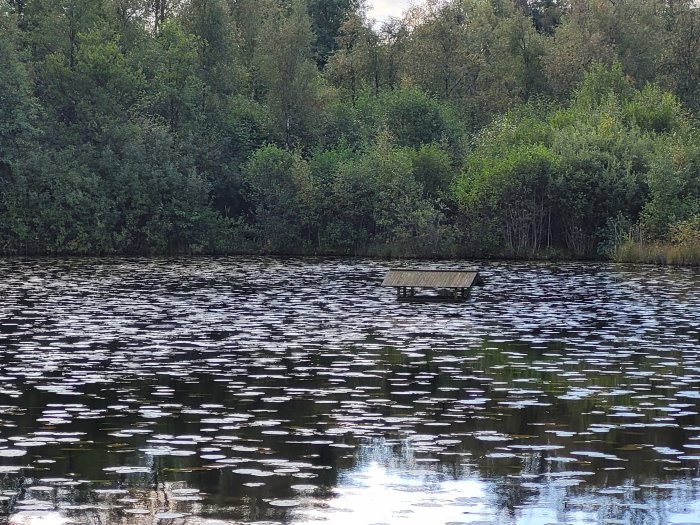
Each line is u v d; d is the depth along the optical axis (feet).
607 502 76.18
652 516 73.26
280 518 72.33
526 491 78.74
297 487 79.46
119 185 427.74
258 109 499.92
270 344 152.87
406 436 95.45
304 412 105.09
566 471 84.07
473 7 645.51
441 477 82.38
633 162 411.13
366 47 590.55
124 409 106.22
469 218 412.16
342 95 574.97
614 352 146.10
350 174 429.79
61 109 451.53
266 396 113.39
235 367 132.05
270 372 128.26
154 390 116.37
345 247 431.43
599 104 494.59
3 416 102.63
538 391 116.88
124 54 478.18
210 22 486.79
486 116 579.07
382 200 427.33
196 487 79.25
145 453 88.89
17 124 415.85
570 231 407.44
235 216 467.52
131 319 183.01
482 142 463.83
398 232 413.18
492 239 405.80
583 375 127.24
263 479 81.56
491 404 109.70
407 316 190.90
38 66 446.19
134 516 72.54
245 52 569.23
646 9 621.31
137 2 492.13
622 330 170.60
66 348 147.43
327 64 603.26
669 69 574.56
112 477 81.76
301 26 485.15
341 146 467.93
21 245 419.54
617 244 382.01
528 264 356.38
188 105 463.01
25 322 177.17
